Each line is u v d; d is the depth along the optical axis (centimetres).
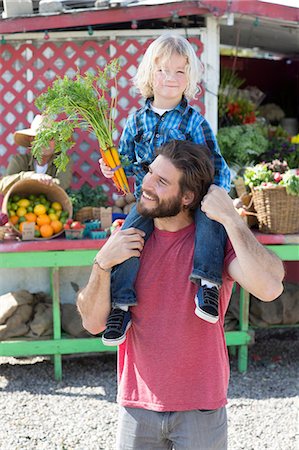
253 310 567
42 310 546
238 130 675
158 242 239
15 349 514
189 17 612
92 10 561
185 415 232
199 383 231
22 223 500
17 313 534
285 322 564
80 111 329
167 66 317
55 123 323
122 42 596
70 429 429
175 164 229
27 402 475
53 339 521
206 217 238
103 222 529
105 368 548
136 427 238
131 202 578
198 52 598
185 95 331
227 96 780
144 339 235
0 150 604
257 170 526
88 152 602
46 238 510
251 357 575
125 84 601
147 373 234
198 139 322
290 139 751
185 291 233
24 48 592
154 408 231
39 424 437
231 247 240
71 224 508
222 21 607
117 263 233
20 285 588
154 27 620
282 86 1030
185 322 231
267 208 515
